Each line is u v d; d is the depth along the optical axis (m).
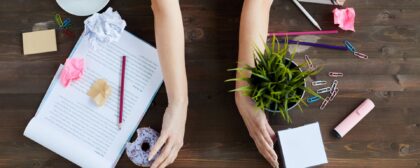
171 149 1.35
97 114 1.39
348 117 1.38
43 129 1.38
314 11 1.44
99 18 1.38
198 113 1.40
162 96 1.41
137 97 1.40
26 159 1.39
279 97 1.24
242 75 1.33
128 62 1.41
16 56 1.42
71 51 1.42
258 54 1.25
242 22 1.36
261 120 1.31
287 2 1.44
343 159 1.38
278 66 1.23
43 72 1.42
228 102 1.40
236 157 1.39
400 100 1.41
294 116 1.39
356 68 1.41
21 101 1.41
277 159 1.35
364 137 1.39
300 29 1.43
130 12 1.44
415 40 1.43
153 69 1.41
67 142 1.38
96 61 1.41
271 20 1.43
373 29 1.43
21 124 1.41
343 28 1.42
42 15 1.43
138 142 1.35
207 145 1.39
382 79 1.41
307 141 1.34
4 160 1.40
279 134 1.34
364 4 1.44
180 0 1.44
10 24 1.43
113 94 1.40
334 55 1.42
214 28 1.43
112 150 1.38
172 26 1.35
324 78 1.41
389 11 1.44
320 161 1.34
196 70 1.42
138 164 1.35
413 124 1.40
